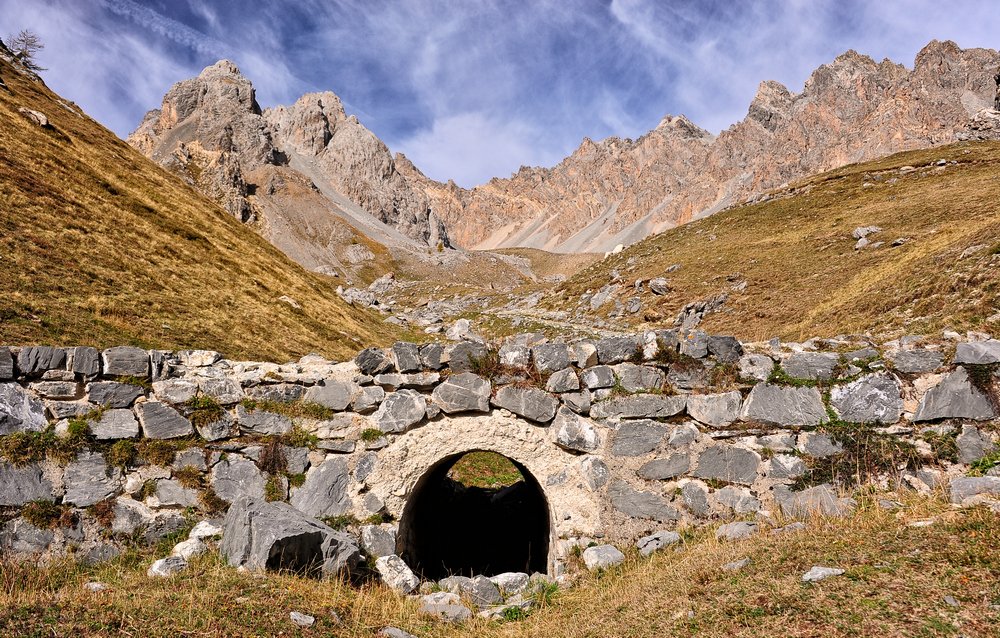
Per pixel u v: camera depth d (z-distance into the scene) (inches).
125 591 266.1
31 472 346.3
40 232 906.7
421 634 281.3
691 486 391.9
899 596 199.8
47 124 1503.4
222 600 259.1
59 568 322.0
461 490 658.2
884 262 1771.7
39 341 564.4
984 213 1957.4
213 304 993.5
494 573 540.1
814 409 389.7
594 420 410.6
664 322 2059.5
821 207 2974.9
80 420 365.7
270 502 356.5
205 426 390.9
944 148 3663.9
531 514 546.6
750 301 1937.7
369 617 283.1
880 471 371.2
